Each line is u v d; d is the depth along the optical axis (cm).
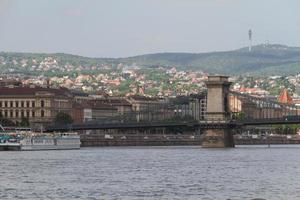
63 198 19425
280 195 19975
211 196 19825
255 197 19612
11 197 19562
